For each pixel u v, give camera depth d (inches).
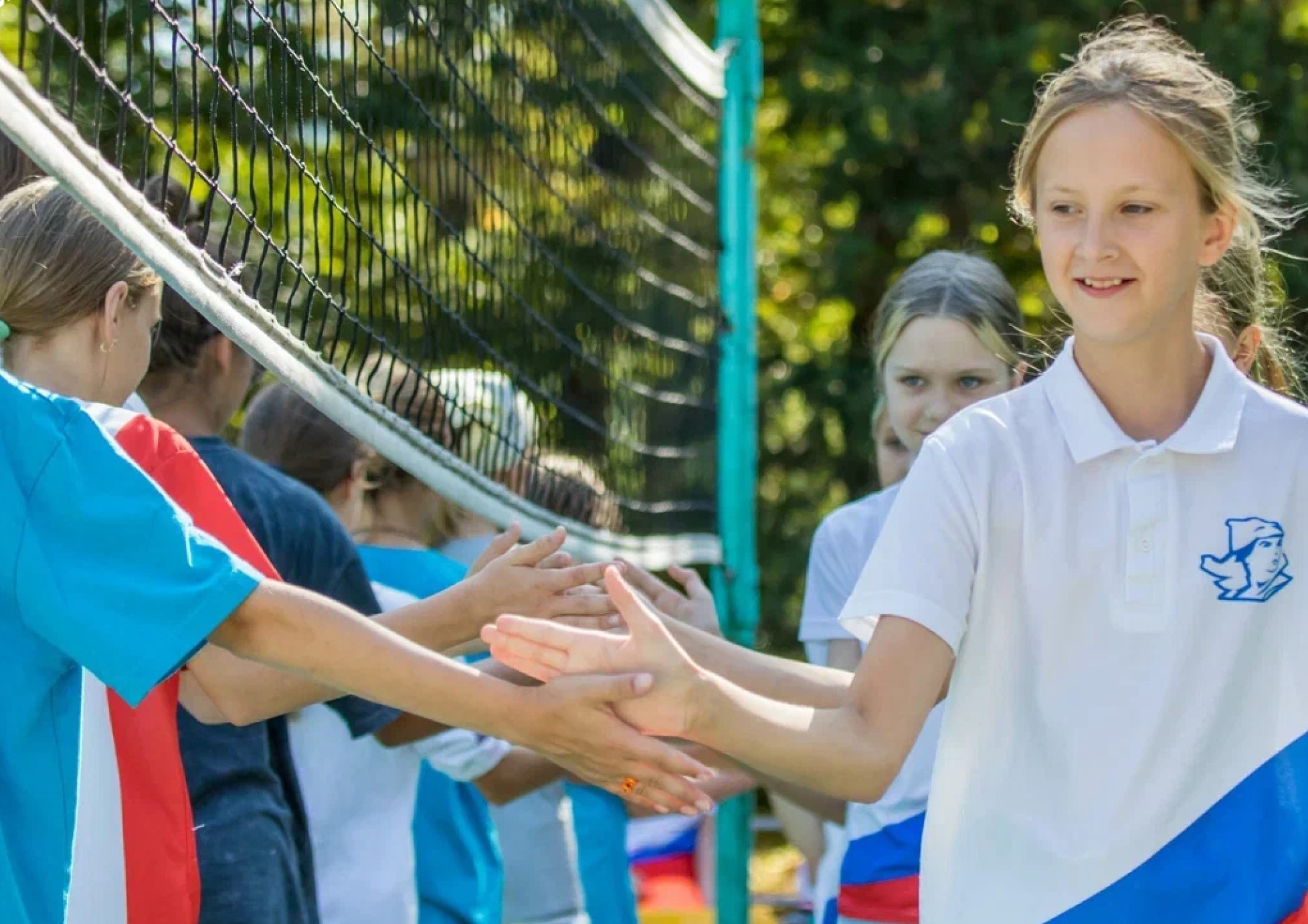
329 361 165.2
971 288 198.1
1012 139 605.6
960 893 128.3
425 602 156.5
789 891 494.3
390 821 188.5
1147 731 125.5
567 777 211.3
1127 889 124.6
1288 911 123.6
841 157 628.1
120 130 126.0
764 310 667.4
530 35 248.4
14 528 121.0
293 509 170.7
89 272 138.5
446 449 196.7
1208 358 133.2
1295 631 127.4
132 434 140.3
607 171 281.6
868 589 128.4
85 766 130.3
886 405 201.9
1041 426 130.8
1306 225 563.8
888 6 637.3
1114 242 126.3
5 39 306.3
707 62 311.9
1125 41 143.8
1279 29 617.6
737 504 308.3
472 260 213.5
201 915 152.6
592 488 254.1
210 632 122.6
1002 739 128.6
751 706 125.0
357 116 184.2
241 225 216.8
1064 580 127.6
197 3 149.4
